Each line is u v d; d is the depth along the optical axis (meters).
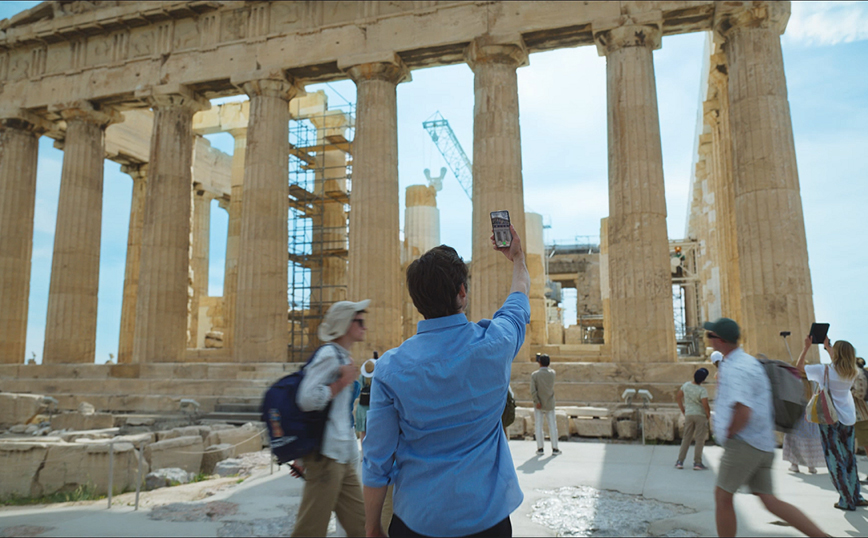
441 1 21.09
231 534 6.12
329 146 31.52
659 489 8.08
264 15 23.00
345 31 21.86
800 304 16.61
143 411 19.02
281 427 3.70
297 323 30.41
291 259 30.02
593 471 9.39
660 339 17.55
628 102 18.86
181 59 23.75
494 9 20.47
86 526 6.47
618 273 18.27
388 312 20.31
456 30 20.70
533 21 20.02
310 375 3.76
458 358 2.34
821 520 6.52
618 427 13.69
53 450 9.41
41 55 26.06
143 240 23.11
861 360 9.55
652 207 18.22
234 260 30.89
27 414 16.66
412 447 2.37
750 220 17.47
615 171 18.78
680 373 16.78
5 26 26.16
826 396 7.17
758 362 4.75
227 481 9.45
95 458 9.33
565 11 19.81
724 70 20.97
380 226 20.72
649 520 6.55
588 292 48.59
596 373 17.41
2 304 24.70
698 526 6.30
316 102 31.53
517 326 2.58
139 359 22.06
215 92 24.39
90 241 24.70
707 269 30.95
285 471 10.06
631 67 19.03
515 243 2.93
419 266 2.53
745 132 17.92
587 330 45.78
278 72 22.28
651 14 19.03
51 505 8.18
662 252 18.06
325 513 3.78
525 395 17.17
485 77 20.55
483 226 19.64
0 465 9.34
